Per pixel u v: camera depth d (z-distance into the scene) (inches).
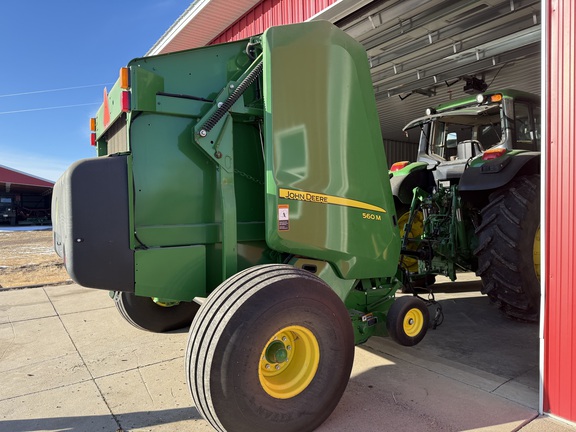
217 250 98.2
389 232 112.3
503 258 139.3
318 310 82.0
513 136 159.5
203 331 74.8
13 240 572.1
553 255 86.9
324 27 99.2
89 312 176.9
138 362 123.3
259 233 104.7
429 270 160.6
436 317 142.3
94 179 85.6
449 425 86.0
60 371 117.5
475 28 200.4
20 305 188.7
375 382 107.0
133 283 88.3
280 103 91.0
